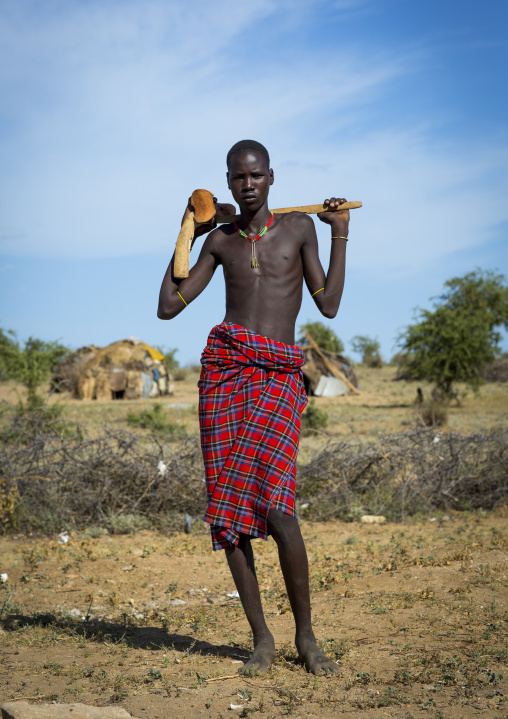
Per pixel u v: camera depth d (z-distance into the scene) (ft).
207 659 12.24
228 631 14.49
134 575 20.35
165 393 116.67
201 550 23.40
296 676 11.07
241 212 11.98
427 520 27.55
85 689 10.50
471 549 21.13
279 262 11.70
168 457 29.35
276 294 11.66
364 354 228.22
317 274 11.99
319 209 12.16
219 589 18.78
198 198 11.91
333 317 12.03
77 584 19.33
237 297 11.78
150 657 12.45
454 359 85.20
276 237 11.81
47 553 22.56
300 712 9.48
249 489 11.02
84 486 27.61
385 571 19.30
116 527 26.27
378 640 13.11
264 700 9.98
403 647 12.57
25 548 23.57
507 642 12.54
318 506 28.91
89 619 15.83
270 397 11.19
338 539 24.53
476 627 13.57
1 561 21.68
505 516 27.48
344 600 16.43
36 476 26.50
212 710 9.60
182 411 84.99
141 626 15.15
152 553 22.99
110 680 10.95
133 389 108.17
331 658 12.03
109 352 109.50
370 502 29.17
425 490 28.96
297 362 11.46
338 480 29.63
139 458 28.94
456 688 10.31
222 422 11.26
